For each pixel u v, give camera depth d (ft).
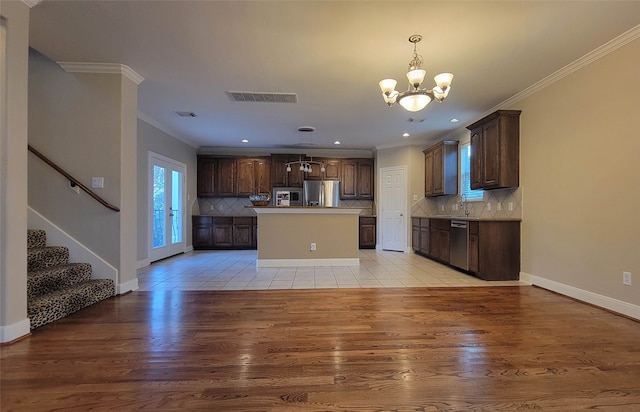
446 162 19.53
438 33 8.65
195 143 23.85
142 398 5.10
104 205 10.78
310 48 9.56
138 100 14.26
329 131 19.97
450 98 13.79
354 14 7.84
